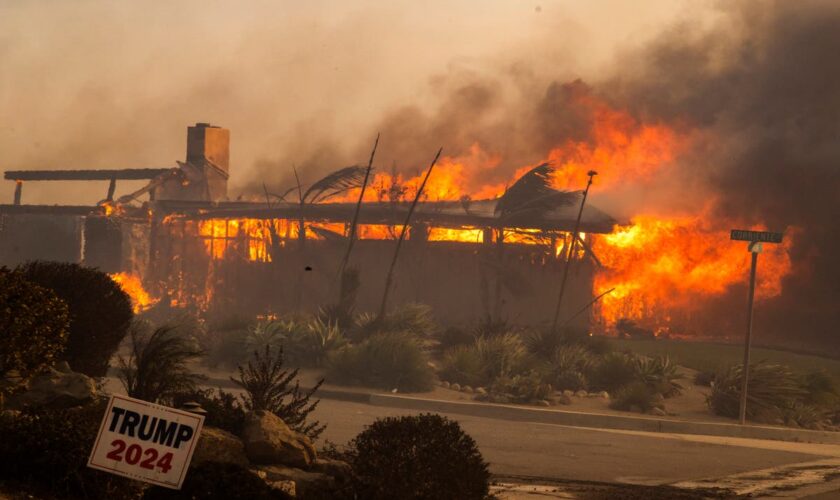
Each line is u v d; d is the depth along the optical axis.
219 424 10.69
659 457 17.06
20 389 10.23
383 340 25.83
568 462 15.75
